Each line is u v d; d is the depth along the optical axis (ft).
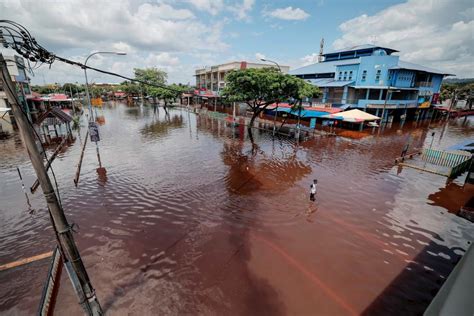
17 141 87.04
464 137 103.65
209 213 39.11
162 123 135.74
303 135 101.86
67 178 53.21
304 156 71.61
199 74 248.32
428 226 36.09
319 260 28.96
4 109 56.65
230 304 23.13
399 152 77.00
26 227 35.29
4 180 52.31
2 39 14.58
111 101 329.11
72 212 39.17
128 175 55.06
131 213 38.93
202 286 25.14
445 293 8.78
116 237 32.89
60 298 23.25
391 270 27.58
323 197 44.93
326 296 24.09
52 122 89.97
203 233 33.94
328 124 119.65
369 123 112.16
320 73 148.36
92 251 30.07
